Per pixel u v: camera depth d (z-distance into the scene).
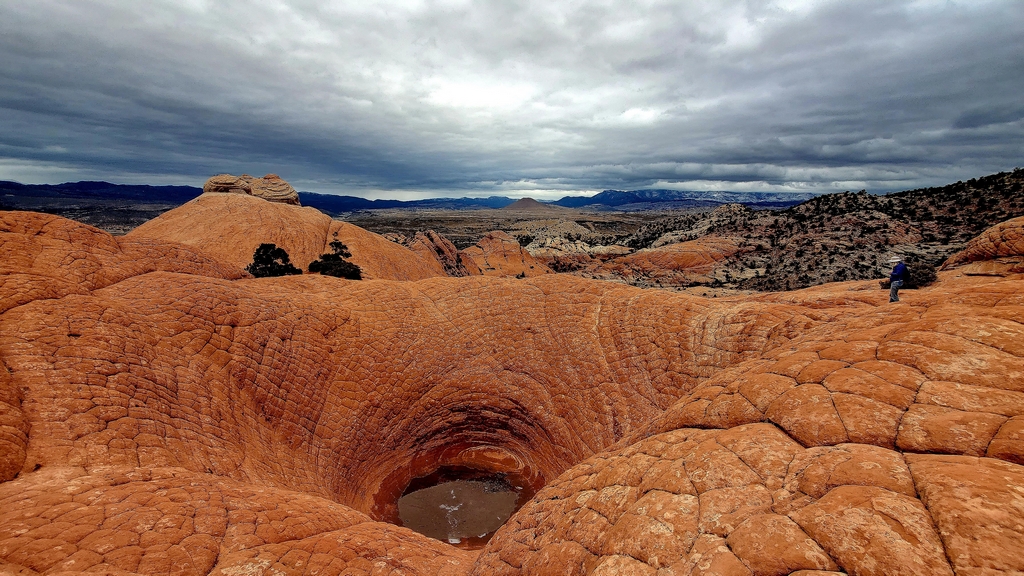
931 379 5.52
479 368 25.30
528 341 25.08
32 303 14.06
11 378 11.46
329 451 19.86
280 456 17.41
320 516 11.50
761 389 7.12
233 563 8.30
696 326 19.50
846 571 3.92
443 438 24.75
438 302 27.67
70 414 11.38
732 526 4.99
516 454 24.42
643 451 7.80
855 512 4.25
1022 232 21.19
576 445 21.55
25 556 6.97
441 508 21.09
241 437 15.98
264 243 58.72
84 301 15.12
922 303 7.50
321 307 23.73
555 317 25.14
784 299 22.23
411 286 28.77
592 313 24.33
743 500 5.27
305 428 19.42
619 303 23.78
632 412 20.02
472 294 27.77
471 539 19.05
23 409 10.94
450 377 25.08
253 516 10.03
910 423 5.06
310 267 57.66
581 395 22.22
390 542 11.41
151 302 17.61
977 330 5.84
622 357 21.67
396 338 24.77
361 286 27.36
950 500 3.92
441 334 25.95
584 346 23.22
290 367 20.09
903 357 6.05
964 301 6.88
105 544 7.66
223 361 17.64
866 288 24.38
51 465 10.00
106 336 14.21
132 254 21.75
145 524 8.47
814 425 5.78
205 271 25.20
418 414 24.14
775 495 5.13
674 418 8.39
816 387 6.37
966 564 3.45
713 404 7.73
